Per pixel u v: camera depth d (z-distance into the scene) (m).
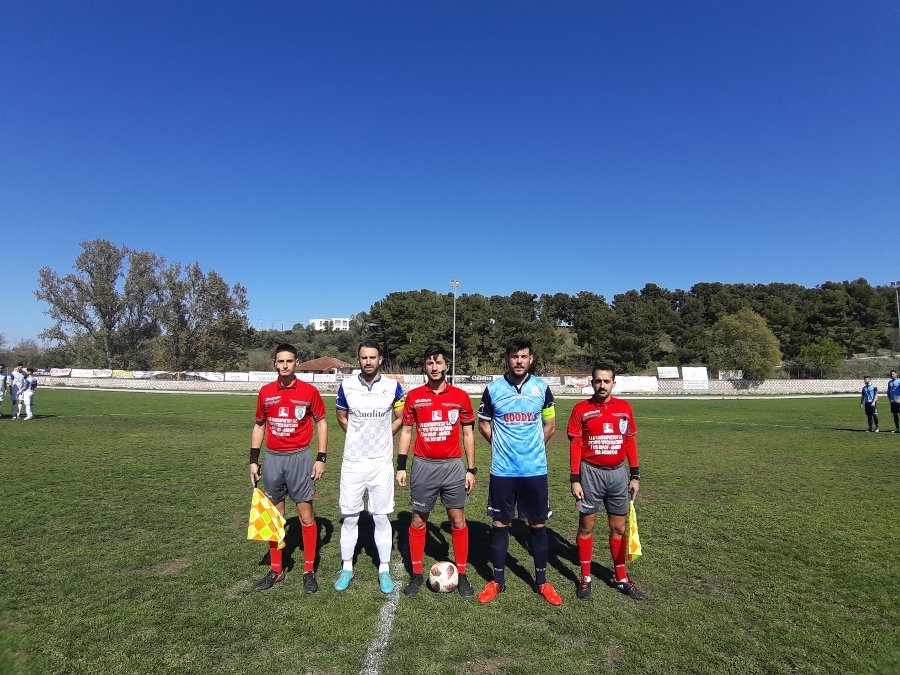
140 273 62.25
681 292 121.19
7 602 4.41
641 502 8.04
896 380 17.22
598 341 68.81
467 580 4.82
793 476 10.05
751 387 50.72
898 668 3.55
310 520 4.99
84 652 3.66
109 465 10.59
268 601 4.52
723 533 6.52
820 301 84.00
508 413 4.73
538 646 3.80
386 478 4.98
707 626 4.13
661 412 26.38
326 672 3.46
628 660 3.63
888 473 10.37
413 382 48.69
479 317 63.22
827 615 4.32
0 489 8.48
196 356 61.69
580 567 5.07
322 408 5.16
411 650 3.73
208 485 8.86
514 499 4.75
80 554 5.58
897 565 5.44
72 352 62.25
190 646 3.76
